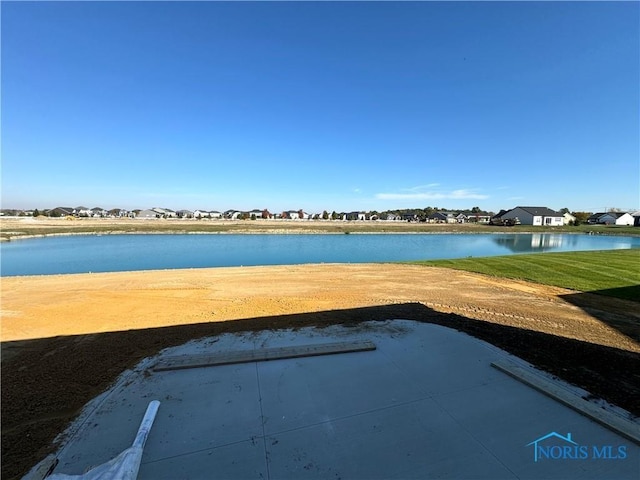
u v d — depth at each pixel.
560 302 7.71
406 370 3.85
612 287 9.20
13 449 2.88
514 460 2.42
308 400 3.22
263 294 8.78
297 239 33.28
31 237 29.98
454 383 3.54
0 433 3.11
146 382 3.61
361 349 4.42
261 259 19.36
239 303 7.79
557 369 4.09
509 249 24.62
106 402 3.24
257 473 2.30
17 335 5.73
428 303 7.65
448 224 66.38
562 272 11.45
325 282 10.48
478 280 10.62
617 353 4.65
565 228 50.50
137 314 6.95
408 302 7.77
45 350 5.09
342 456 2.46
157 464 2.39
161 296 8.58
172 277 11.45
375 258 20.02
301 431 2.75
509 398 3.25
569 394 3.23
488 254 21.61
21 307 7.52
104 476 2.20
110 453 2.56
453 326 5.83
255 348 4.70
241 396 3.30
